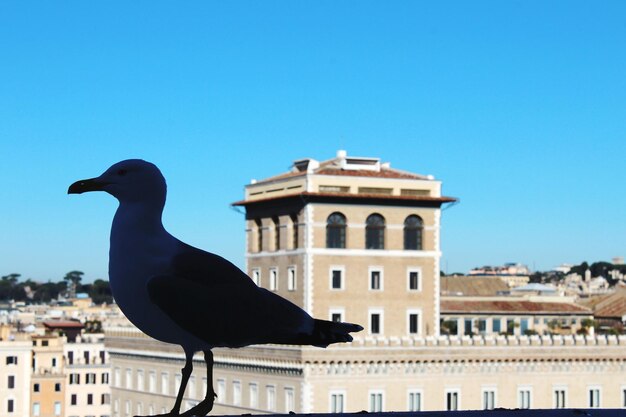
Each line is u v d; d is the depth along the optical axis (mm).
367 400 107438
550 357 113438
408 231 121125
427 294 121125
